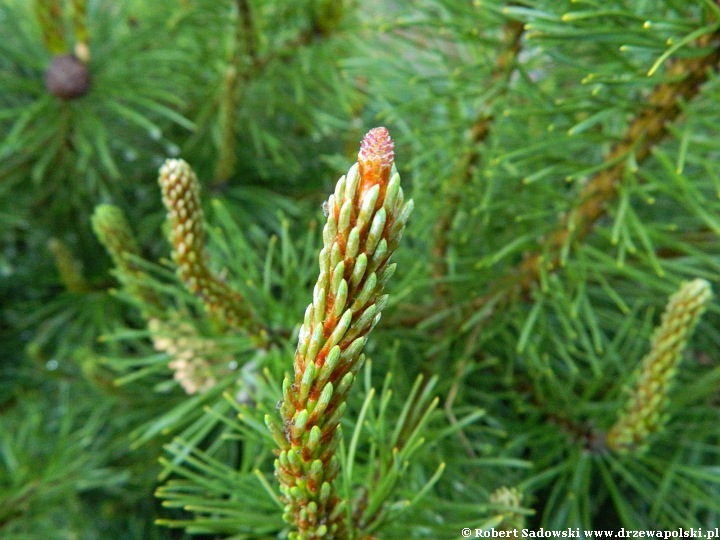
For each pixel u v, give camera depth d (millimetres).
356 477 272
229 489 269
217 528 253
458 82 384
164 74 496
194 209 280
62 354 514
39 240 572
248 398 321
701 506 411
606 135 325
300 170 552
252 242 530
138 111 533
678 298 293
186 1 492
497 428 421
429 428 351
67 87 463
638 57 350
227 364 329
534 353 380
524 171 392
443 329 428
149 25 508
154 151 550
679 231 439
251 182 563
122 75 487
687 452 422
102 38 517
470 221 398
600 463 370
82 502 519
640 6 343
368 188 166
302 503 207
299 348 185
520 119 392
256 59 485
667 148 394
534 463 394
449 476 345
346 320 176
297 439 194
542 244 377
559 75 394
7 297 593
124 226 335
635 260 428
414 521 268
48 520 495
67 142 510
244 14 451
